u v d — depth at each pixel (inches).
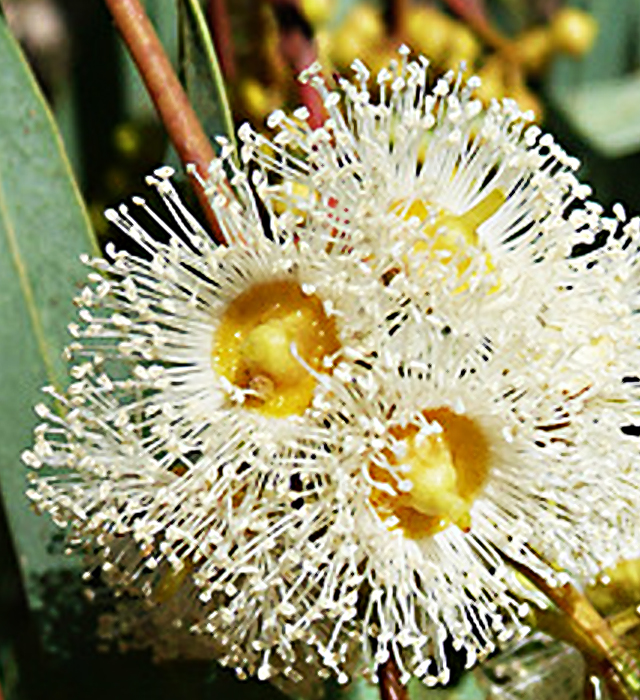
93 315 4.8
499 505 4.4
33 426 4.9
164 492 4.3
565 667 4.7
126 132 5.4
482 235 4.5
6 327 4.9
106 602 5.0
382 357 4.2
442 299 4.3
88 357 4.8
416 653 4.3
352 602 4.3
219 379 4.4
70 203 4.9
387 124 4.4
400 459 4.3
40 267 4.9
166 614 4.7
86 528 4.4
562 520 4.4
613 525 4.4
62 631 5.0
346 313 4.3
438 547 4.4
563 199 4.9
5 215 4.9
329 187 4.3
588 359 4.3
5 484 4.9
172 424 4.4
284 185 4.3
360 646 4.5
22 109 4.9
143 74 4.6
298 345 4.4
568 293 4.4
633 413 4.4
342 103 5.0
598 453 4.4
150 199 5.2
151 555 4.5
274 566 4.3
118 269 4.4
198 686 5.0
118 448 4.4
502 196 4.5
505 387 4.3
